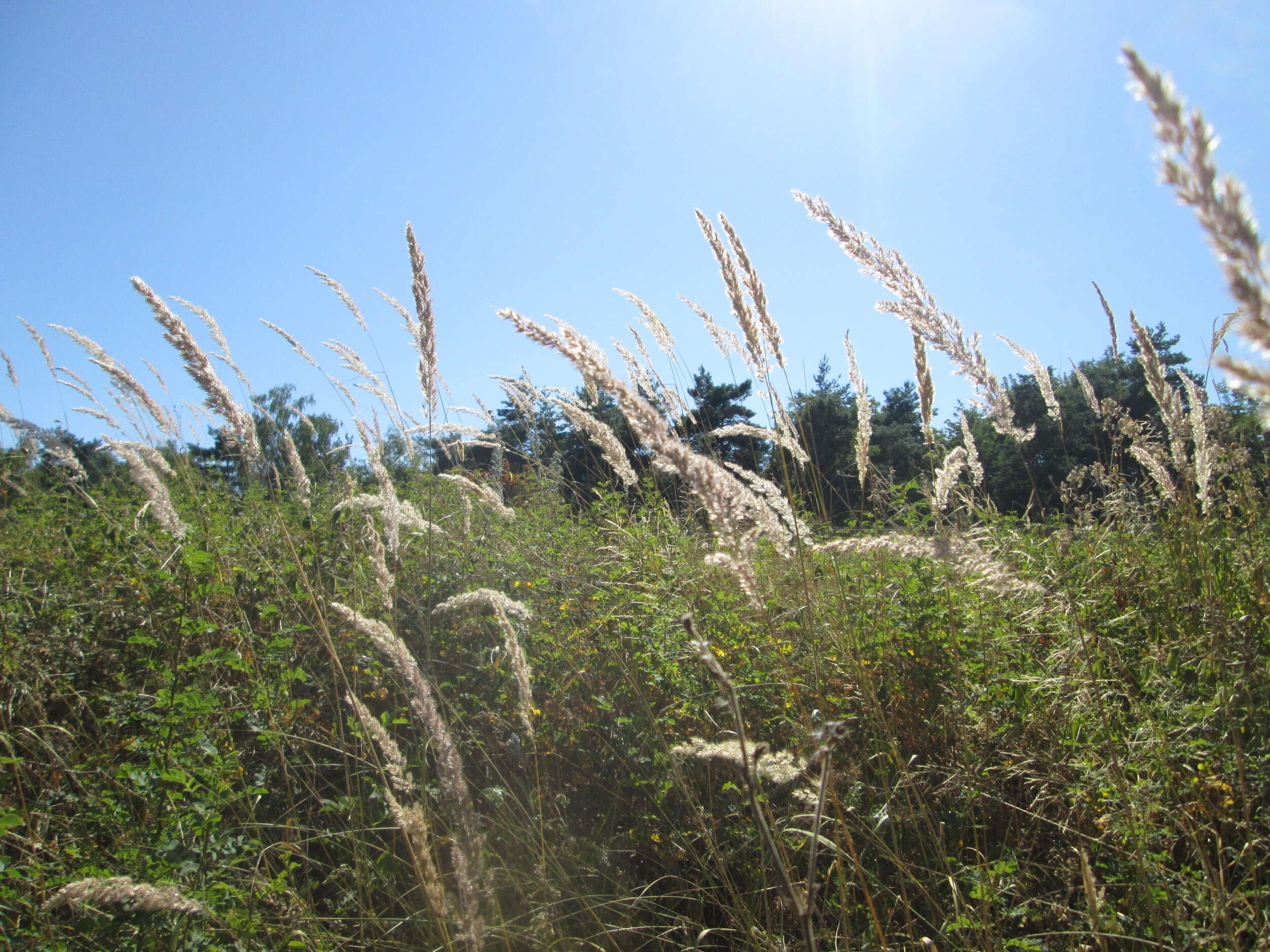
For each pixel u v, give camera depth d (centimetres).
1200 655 282
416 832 186
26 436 614
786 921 256
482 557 498
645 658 361
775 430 403
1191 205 60
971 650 340
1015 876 247
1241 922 203
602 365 155
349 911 274
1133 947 209
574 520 677
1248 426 410
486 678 395
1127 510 445
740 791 272
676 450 159
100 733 323
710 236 329
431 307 455
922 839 254
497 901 247
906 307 262
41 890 232
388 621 377
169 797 268
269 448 550
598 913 272
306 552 436
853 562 396
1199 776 244
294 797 337
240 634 365
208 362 331
